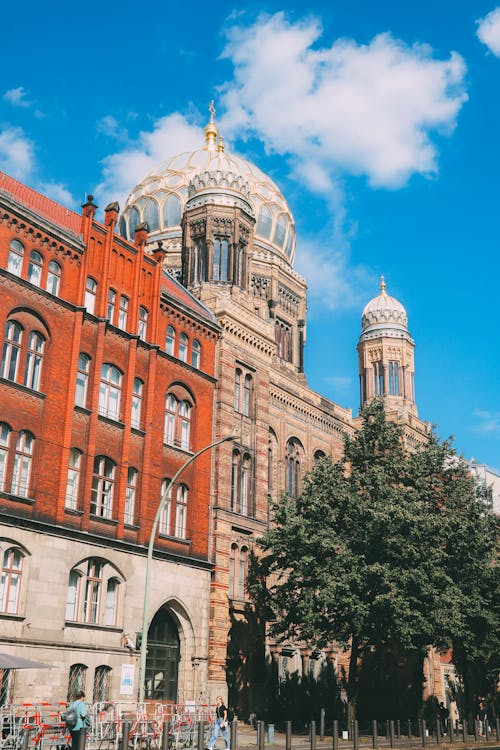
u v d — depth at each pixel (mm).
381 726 51375
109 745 28266
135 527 39250
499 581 44844
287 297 71625
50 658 33125
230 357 48812
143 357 41938
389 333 76750
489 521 47188
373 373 76688
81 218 41625
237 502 47938
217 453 46375
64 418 36312
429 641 41625
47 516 34531
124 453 39219
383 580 38031
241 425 49156
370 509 39906
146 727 28703
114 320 40594
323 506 42094
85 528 36062
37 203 41125
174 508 42562
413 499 42781
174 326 45031
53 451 35469
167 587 40469
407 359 76688
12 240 35500
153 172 73125
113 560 37344
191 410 45438
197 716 33406
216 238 54312
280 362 66812
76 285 38375
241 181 56000
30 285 35594
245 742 36969
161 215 69438
